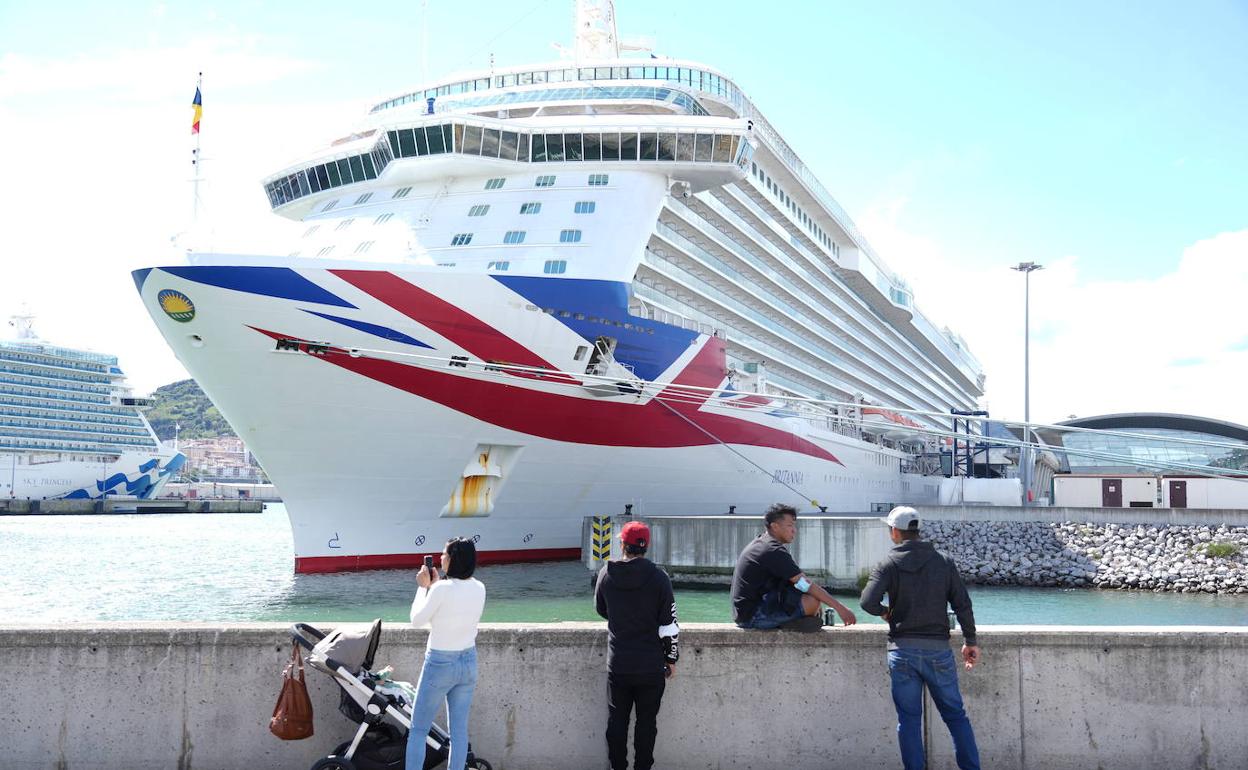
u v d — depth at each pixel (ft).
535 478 72.59
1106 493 134.62
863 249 149.28
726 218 102.58
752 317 108.37
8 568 96.78
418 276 60.29
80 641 18.16
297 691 16.98
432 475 67.26
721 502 92.27
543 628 18.89
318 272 57.77
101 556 115.44
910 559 17.06
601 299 69.05
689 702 18.81
